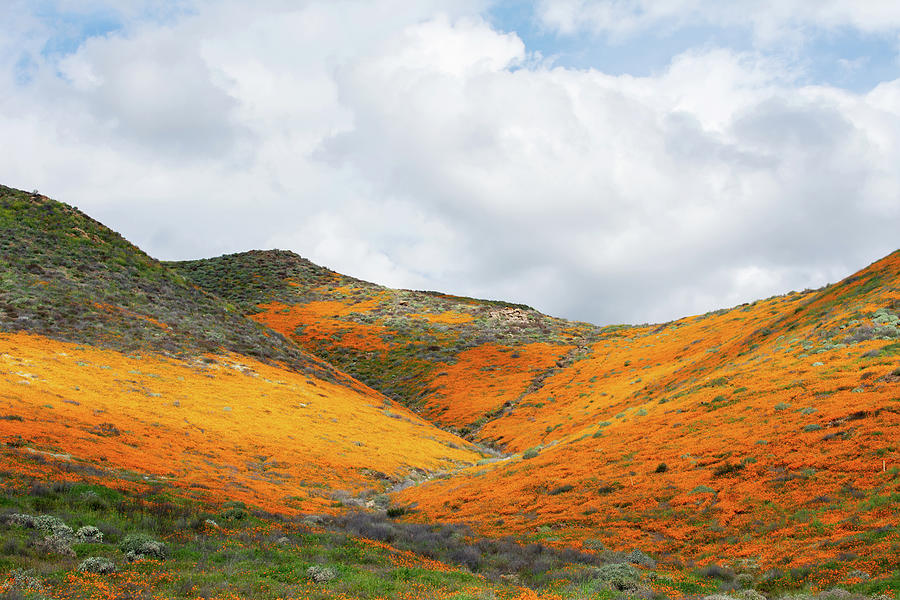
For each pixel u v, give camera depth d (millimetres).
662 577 18500
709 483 27047
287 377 67688
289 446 45375
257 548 18828
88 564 14531
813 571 16984
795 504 22797
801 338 47656
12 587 12273
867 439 25547
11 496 19500
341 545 21062
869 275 55562
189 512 22547
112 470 28922
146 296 72438
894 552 16766
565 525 26844
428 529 27453
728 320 89125
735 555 20328
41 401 38531
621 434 39438
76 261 71875
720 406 37656
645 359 84688
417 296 151500
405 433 60281
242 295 142375
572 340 114125
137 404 45281
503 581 18609
